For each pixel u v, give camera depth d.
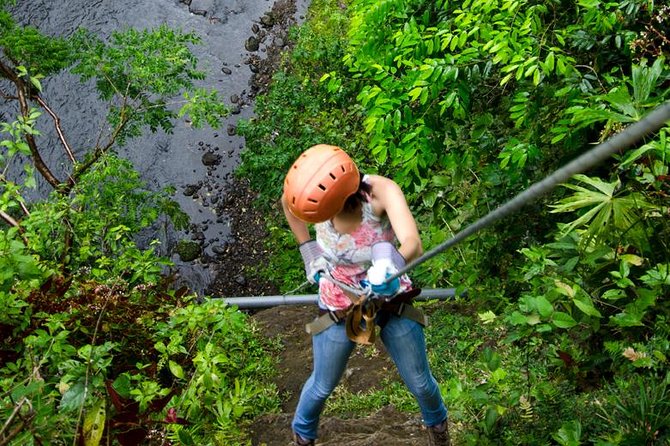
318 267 3.34
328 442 4.61
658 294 4.27
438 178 6.29
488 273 6.21
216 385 4.82
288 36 13.99
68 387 4.27
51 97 13.79
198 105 9.93
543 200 5.99
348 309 3.34
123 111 10.21
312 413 3.72
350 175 3.02
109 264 6.43
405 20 6.55
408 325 3.37
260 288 11.66
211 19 14.73
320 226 3.22
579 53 5.92
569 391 4.40
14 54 9.68
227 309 5.70
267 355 6.33
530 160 5.56
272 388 5.74
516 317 3.97
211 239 12.26
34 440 3.81
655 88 4.85
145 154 13.19
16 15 14.75
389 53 6.27
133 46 10.16
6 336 5.19
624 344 4.41
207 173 12.94
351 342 3.44
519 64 5.26
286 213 3.42
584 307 3.99
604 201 4.24
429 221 7.40
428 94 5.82
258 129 11.82
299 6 14.59
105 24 14.79
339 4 13.99
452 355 5.65
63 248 6.74
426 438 4.41
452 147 6.36
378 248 3.01
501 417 4.06
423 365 3.47
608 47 5.73
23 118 6.71
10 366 4.68
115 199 9.09
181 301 6.20
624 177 5.23
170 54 9.96
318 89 12.06
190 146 13.20
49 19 14.80
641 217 4.27
